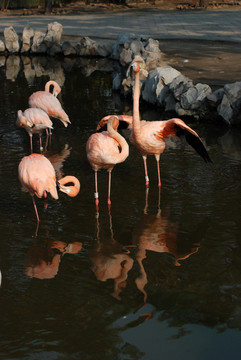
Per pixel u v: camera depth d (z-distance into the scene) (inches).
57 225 325.4
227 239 305.9
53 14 1609.3
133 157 453.7
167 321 229.9
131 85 669.3
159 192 375.6
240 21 1362.0
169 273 270.4
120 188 383.9
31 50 1042.7
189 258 285.6
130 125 396.8
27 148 478.0
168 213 341.4
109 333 221.6
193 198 363.3
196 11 1638.8
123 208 350.0
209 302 243.8
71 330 223.6
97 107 631.2
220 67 794.8
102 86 751.7
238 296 248.2
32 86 741.3
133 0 1873.8
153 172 416.8
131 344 214.8
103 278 265.7
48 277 266.5
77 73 847.7
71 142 497.4
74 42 1071.6
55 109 506.0
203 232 315.3
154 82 637.3
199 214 338.6
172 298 247.6
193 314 234.8
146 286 258.1
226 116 549.6
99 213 342.6
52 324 227.8
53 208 350.3
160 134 366.9
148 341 217.0
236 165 428.5
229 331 223.1
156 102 632.4
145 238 309.4
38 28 1262.3
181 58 880.9
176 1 1868.8
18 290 254.4
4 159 443.8
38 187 314.8
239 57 880.3
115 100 669.9
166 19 1440.7
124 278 265.7
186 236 311.0
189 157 450.9
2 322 228.8
